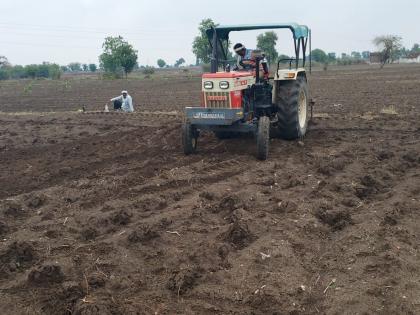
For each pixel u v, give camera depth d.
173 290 4.33
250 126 8.90
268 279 4.43
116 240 5.36
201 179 7.66
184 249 5.12
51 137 12.64
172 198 6.81
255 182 7.37
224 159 8.89
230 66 10.24
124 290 4.34
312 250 5.08
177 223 5.84
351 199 6.45
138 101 23.77
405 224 5.66
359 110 15.91
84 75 78.00
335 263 4.75
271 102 9.98
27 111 21.22
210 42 10.24
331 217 5.83
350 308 3.96
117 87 37.56
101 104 24.00
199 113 8.88
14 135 13.13
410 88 23.95
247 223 5.63
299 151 9.45
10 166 9.37
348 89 25.27
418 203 6.34
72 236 5.59
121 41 53.44
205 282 4.46
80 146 11.11
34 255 5.04
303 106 10.77
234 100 8.85
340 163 8.19
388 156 8.77
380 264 4.64
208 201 6.61
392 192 6.77
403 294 4.12
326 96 21.70
